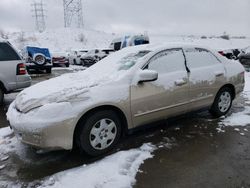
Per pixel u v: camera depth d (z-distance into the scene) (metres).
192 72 4.60
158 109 4.19
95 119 3.62
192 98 4.61
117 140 3.90
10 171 3.44
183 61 4.58
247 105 6.20
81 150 3.63
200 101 4.75
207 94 4.84
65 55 23.39
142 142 4.17
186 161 3.55
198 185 3.01
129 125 3.98
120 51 4.98
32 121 3.38
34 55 16.20
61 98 3.49
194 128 4.70
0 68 6.56
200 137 4.32
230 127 4.73
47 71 17.09
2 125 5.28
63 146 3.44
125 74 3.96
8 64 6.67
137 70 4.04
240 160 3.54
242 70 5.51
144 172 3.30
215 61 5.08
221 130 4.59
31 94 3.88
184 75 4.46
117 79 3.88
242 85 5.52
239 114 5.43
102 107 3.70
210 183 3.04
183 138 4.29
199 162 3.52
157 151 3.85
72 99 3.50
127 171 3.30
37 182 3.17
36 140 3.40
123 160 3.55
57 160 3.68
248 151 3.80
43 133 3.34
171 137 4.34
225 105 5.27
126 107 3.85
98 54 22.44
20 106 3.71
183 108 4.53
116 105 3.75
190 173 3.26
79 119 3.52
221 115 5.25
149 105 4.08
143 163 3.51
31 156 3.82
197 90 4.65
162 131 4.59
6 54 6.67
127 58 4.45
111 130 3.82
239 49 20.91
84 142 3.58
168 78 4.27
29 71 17.19
